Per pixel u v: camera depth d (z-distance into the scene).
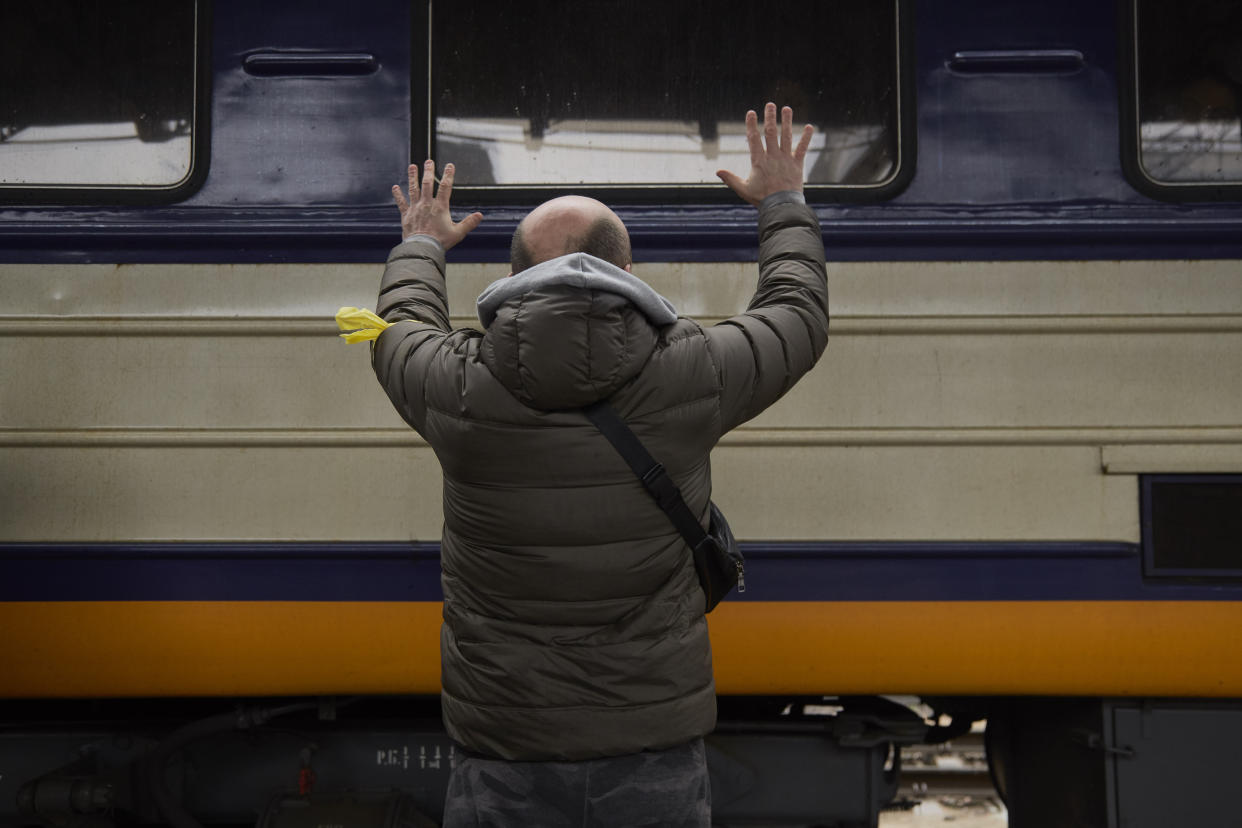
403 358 1.65
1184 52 2.62
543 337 1.45
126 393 2.62
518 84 2.65
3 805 2.78
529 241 1.59
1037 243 2.61
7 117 2.65
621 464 1.51
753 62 2.65
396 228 2.61
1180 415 2.60
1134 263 2.61
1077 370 2.60
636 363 1.49
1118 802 2.65
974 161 2.62
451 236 1.90
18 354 2.63
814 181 2.64
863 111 2.64
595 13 2.65
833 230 2.61
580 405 1.50
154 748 2.78
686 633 1.62
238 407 2.63
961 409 2.61
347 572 2.62
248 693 2.63
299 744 2.79
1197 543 2.59
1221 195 2.60
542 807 1.58
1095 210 2.61
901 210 2.62
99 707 3.02
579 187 2.65
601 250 1.58
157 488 2.62
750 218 2.62
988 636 2.59
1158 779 2.64
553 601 1.55
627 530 1.54
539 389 1.46
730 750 2.79
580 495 1.52
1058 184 2.61
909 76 2.62
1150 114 2.62
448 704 1.66
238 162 2.64
